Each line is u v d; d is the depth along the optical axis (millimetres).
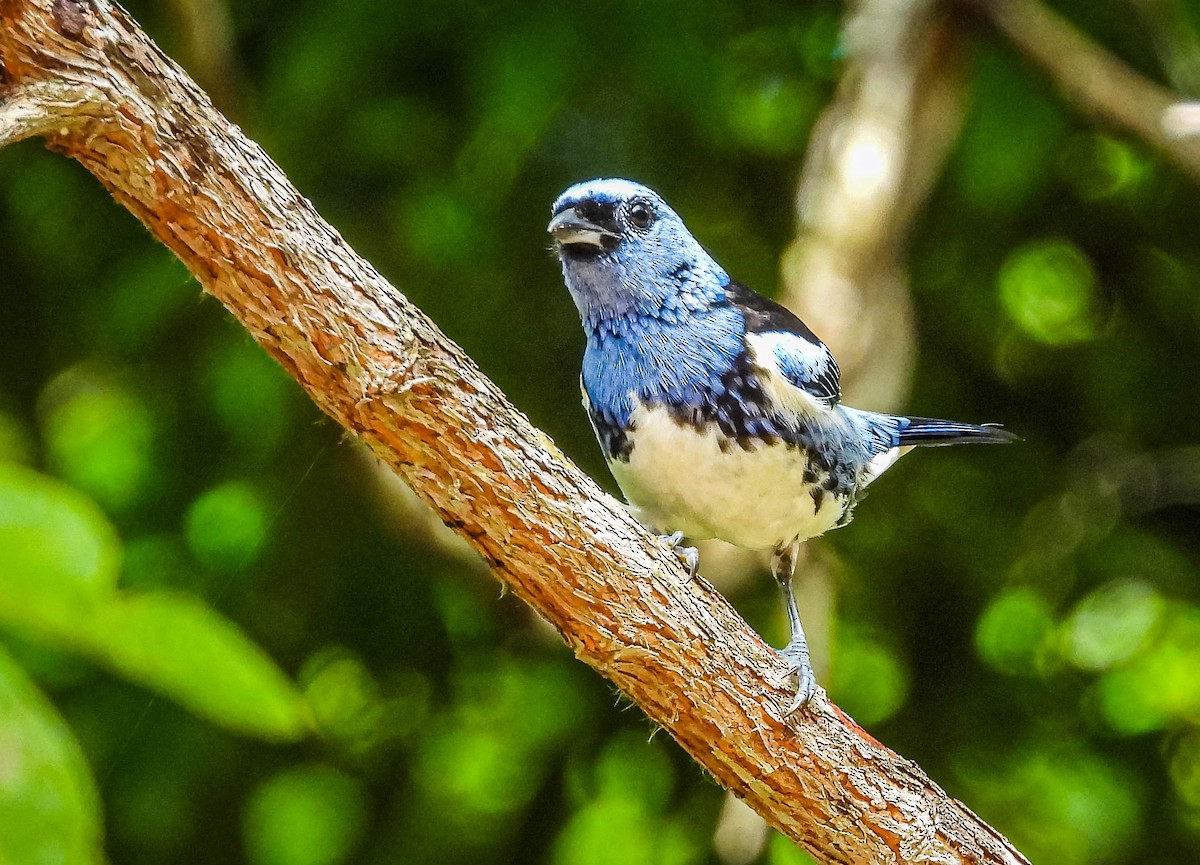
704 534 8414
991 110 11305
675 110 11047
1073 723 12539
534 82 9953
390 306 5355
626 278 7957
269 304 5188
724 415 7922
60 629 2982
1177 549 12734
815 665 10758
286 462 10766
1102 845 12078
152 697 9625
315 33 9883
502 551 5820
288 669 11109
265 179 5094
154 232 5074
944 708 12586
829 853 6531
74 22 4543
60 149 4809
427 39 10477
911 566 12664
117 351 10875
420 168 10906
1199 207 12656
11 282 11242
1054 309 12992
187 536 10500
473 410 5551
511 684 12156
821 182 11008
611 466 8352
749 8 11562
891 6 11266
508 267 11375
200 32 9070
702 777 11477
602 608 5965
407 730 11867
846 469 8461
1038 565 12680
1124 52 12469
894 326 10781
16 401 11258
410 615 11586
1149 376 12773
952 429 10570
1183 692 12281
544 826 12109
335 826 11531
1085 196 12812
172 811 9859
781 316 8445
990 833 6707
